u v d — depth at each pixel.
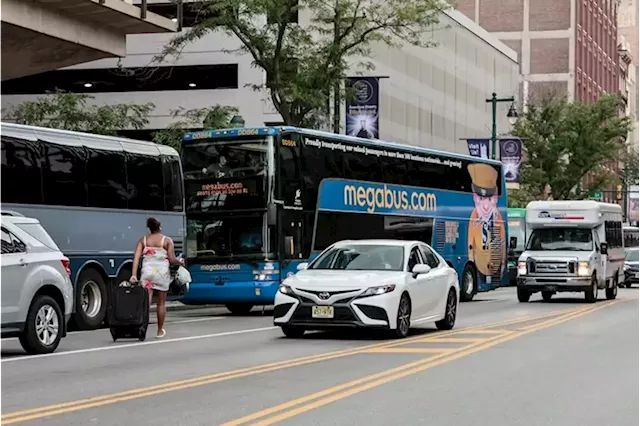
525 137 82.25
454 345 19.98
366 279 20.97
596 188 86.56
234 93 56.09
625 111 154.75
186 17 54.88
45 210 24.03
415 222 36.00
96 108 43.72
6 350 19.70
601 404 12.69
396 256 22.14
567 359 17.72
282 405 12.26
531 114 83.31
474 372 15.75
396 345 19.95
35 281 18.34
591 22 129.75
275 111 55.78
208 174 30.42
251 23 40.53
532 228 39.38
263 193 29.72
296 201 30.38
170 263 22.42
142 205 27.33
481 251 40.59
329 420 11.27
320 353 18.58
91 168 25.62
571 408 12.35
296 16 50.56
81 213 25.17
